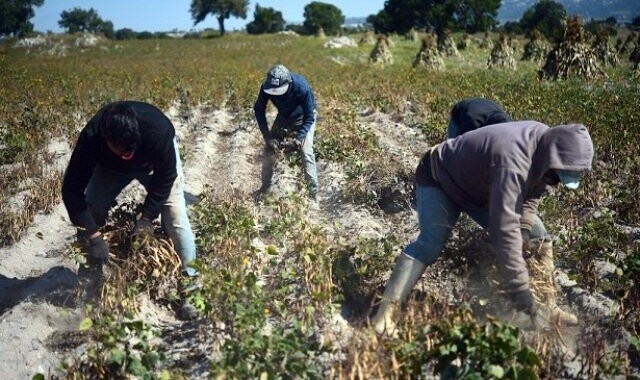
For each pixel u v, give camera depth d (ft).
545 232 15.52
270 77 24.25
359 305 16.80
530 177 13.39
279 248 20.36
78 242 16.97
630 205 22.63
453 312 14.03
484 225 14.97
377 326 14.42
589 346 13.74
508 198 13.29
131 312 14.99
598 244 18.48
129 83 57.52
